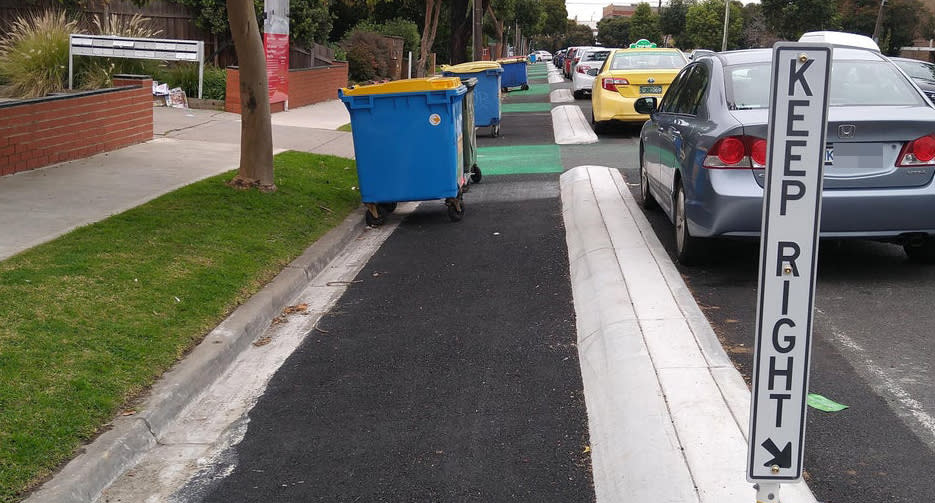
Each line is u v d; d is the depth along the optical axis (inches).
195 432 190.7
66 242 293.0
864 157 257.4
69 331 214.4
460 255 340.8
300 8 1076.5
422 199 394.6
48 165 455.8
